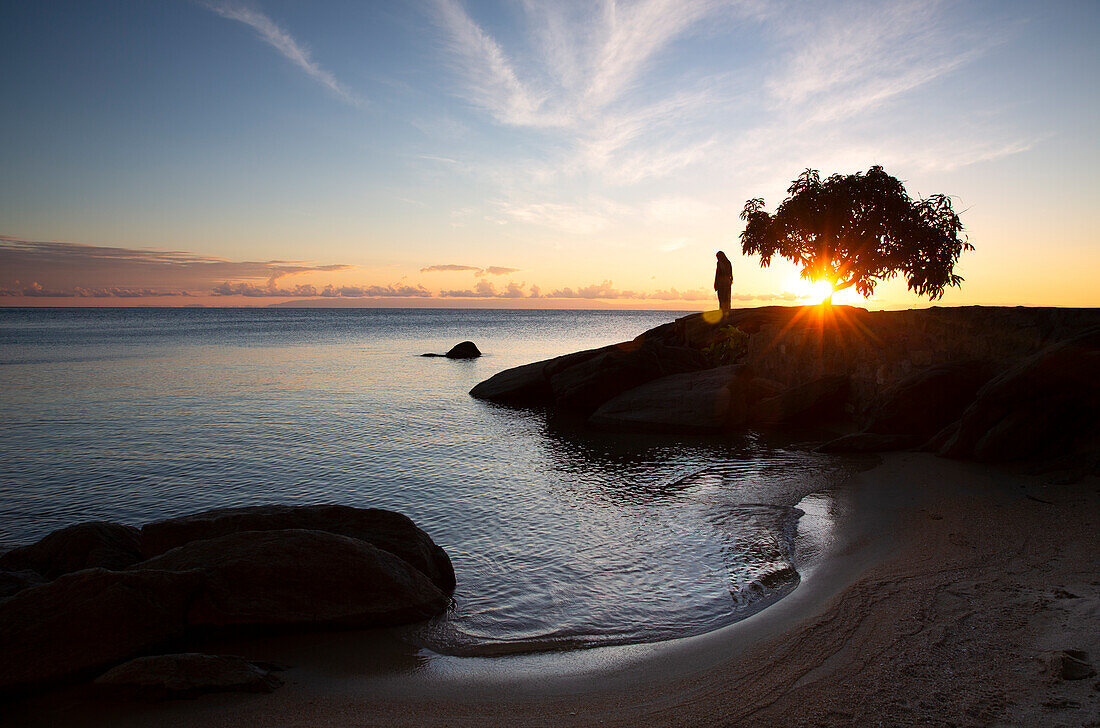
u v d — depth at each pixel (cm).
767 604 815
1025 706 478
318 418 2544
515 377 3173
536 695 591
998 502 1093
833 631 659
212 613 718
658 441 2088
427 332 11131
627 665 662
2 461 1794
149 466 1736
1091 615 617
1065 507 1023
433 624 792
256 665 663
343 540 820
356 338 8912
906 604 706
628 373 2755
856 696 521
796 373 2536
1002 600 689
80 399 3020
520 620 805
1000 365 1638
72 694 595
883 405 1758
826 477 1445
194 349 6475
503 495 1433
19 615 643
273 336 9250
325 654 702
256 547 785
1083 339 1314
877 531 1030
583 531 1165
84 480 1596
